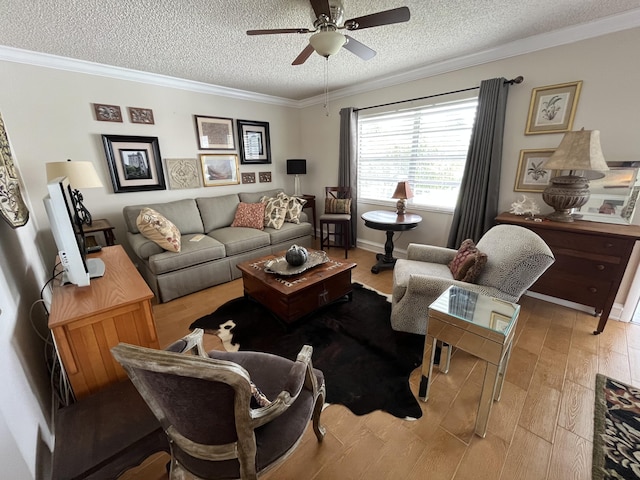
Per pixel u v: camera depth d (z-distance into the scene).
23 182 2.51
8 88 2.41
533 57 2.39
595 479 1.14
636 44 1.97
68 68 2.65
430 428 1.39
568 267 2.14
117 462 0.95
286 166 4.79
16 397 0.99
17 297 1.37
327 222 3.79
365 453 1.28
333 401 1.55
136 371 0.72
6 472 0.78
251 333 2.18
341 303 2.60
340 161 4.08
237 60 2.71
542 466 1.20
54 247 2.80
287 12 1.86
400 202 3.27
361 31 2.19
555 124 2.36
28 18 1.82
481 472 1.19
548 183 2.46
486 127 2.62
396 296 2.02
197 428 0.79
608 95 2.12
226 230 3.55
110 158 3.01
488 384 1.27
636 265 2.13
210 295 2.85
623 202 2.14
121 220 3.21
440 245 3.37
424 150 3.33
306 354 1.05
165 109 3.35
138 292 1.43
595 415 1.43
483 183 2.72
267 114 4.37
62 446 0.94
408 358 1.88
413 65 2.97
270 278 2.21
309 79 3.42
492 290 1.69
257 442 0.92
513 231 1.84
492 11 1.92
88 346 1.28
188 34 2.13
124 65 2.81
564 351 1.91
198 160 3.74
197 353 1.17
